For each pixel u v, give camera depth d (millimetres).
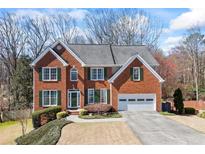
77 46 43719
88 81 41250
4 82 62344
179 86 66250
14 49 59719
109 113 37844
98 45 44375
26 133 31016
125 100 40000
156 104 40094
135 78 40188
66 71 40625
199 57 76688
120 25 64938
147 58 43125
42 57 40094
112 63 41812
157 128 27969
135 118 34188
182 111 39844
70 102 40750
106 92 41312
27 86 49781
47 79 40188
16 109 44469
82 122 32156
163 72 67500
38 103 39969
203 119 34281
